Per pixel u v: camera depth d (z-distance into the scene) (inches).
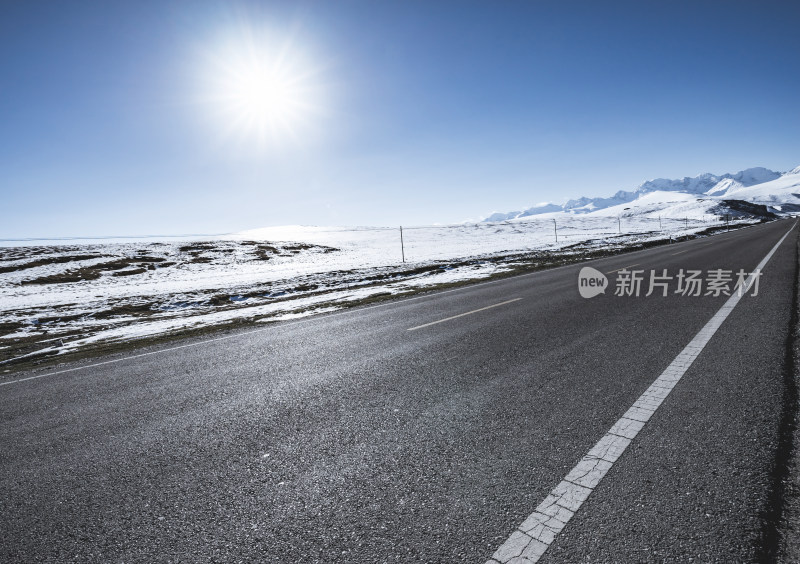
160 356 248.4
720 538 66.1
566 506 76.8
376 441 110.9
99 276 1285.7
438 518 77.3
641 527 70.0
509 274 611.5
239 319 390.9
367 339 243.1
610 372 146.8
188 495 93.2
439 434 111.2
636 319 230.1
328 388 159.0
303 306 446.3
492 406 126.3
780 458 85.4
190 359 232.8
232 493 92.4
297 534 76.8
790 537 64.8
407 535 73.7
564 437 102.9
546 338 204.4
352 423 124.1
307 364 198.7
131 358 250.2
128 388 184.5
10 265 1519.4
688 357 156.0
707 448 92.0
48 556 76.7
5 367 270.8
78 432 136.9
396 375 166.9
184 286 855.7
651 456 90.7
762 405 110.1
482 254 1234.6
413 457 100.4
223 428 129.7
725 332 186.9
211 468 104.7
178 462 109.5
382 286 601.3
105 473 106.9
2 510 93.5
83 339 354.0
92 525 85.3
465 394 138.6
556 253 1090.7
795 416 102.4
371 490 88.4
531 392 134.7
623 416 111.3
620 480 83.1
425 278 684.1
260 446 114.6
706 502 74.5
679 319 221.0
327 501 86.1
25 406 171.6
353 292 546.3
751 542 64.7
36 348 332.8
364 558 69.2
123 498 94.3
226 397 159.6
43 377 222.5
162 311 559.2
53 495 98.2
